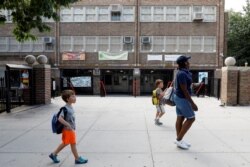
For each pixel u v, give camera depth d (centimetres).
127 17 3259
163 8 3241
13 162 608
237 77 1625
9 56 3259
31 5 1316
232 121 1104
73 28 3269
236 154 659
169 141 785
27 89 1656
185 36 3231
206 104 1767
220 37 3212
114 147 725
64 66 3259
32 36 1551
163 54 3238
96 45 3272
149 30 3250
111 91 3441
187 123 696
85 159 606
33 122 1086
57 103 1784
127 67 3244
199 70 3266
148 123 1069
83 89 3331
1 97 1612
